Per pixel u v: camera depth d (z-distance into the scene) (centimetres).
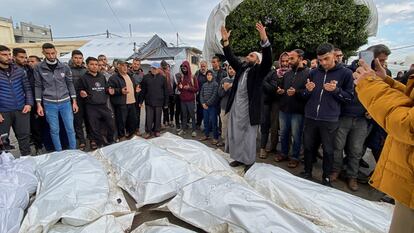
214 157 349
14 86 408
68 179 254
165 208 250
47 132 494
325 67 328
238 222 200
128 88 574
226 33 397
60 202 226
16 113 413
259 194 233
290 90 393
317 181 368
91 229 210
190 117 679
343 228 220
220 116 573
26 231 211
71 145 477
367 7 695
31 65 476
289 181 267
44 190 247
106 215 228
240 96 386
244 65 390
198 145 364
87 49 1738
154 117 609
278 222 194
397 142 143
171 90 725
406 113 126
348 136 355
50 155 337
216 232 211
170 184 273
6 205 227
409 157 135
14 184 255
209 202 225
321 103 333
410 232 144
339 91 317
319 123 335
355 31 707
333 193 259
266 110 452
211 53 713
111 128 537
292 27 714
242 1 648
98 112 515
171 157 305
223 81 519
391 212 241
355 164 348
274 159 458
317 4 689
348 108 338
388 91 141
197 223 222
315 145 360
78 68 544
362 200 257
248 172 296
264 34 339
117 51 1691
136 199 267
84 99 511
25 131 426
